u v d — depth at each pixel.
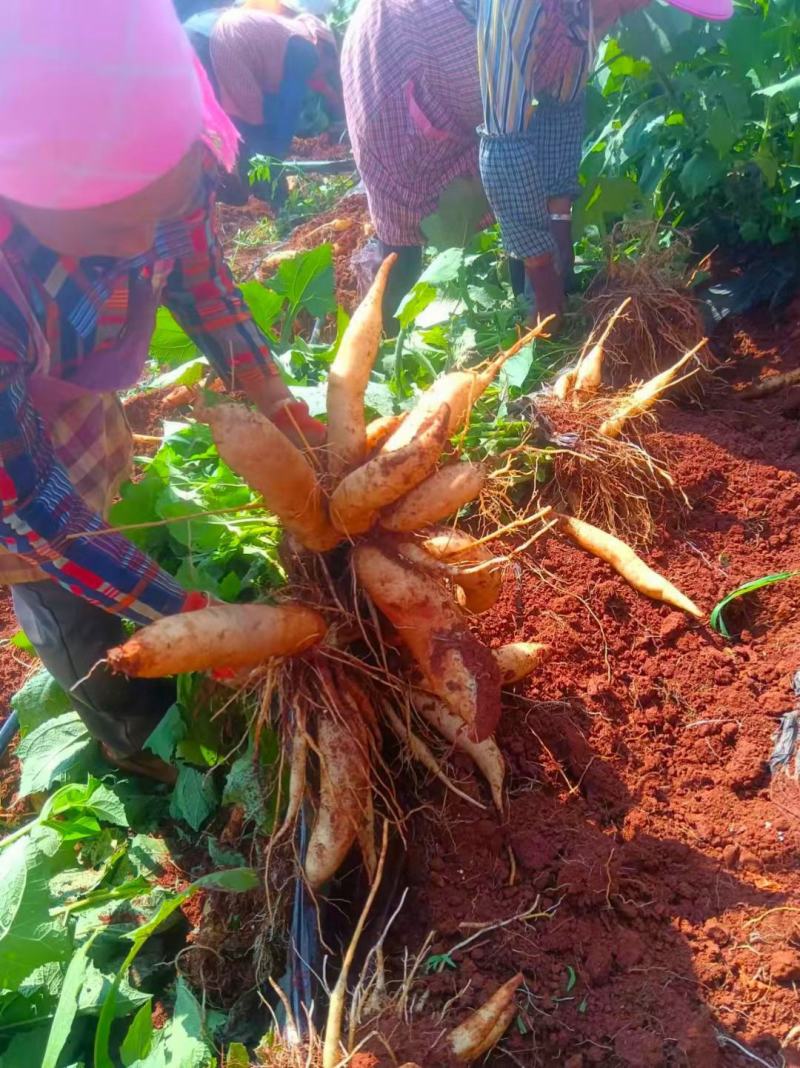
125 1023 0.91
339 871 0.95
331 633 0.90
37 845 0.97
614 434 1.33
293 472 0.81
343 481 0.85
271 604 0.94
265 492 0.81
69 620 0.91
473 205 1.59
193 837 1.06
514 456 1.33
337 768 0.88
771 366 1.58
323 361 1.54
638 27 1.63
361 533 0.88
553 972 0.83
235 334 0.92
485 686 0.85
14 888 0.88
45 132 0.52
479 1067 0.77
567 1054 0.78
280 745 0.94
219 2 2.15
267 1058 0.76
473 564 0.96
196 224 0.83
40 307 0.66
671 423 1.46
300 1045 0.76
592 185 1.67
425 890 0.91
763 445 1.40
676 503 1.31
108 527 0.75
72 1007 0.79
